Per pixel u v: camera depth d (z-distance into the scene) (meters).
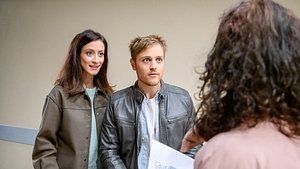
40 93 2.58
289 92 0.56
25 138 2.66
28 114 2.65
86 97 1.61
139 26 2.21
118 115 1.41
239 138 0.58
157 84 1.39
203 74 0.65
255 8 0.60
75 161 1.55
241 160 0.54
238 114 0.59
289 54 0.56
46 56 2.54
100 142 1.46
